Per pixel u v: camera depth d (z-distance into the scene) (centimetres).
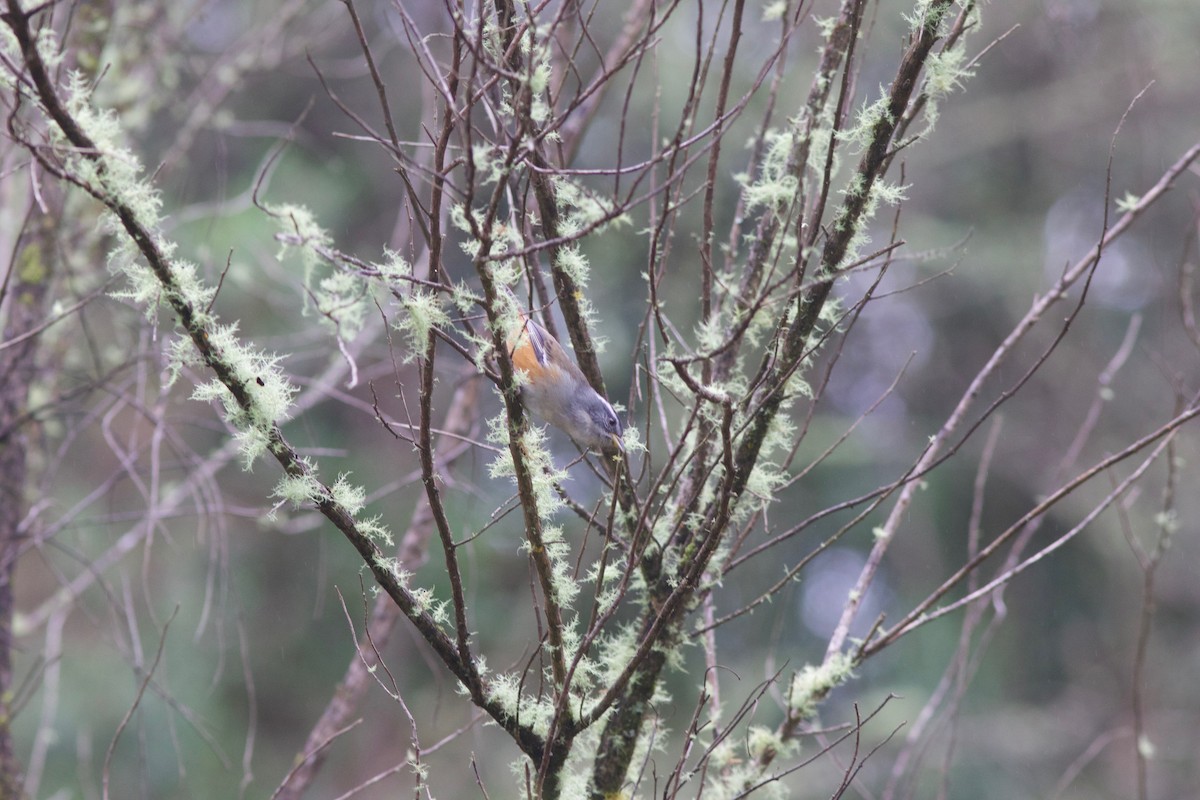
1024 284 2153
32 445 983
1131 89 1980
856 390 2259
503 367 525
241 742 1702
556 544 567
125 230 499
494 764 1556
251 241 1350
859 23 541
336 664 1802
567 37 827
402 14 498
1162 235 2106
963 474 2208
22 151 909
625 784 650
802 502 2088
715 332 639
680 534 628
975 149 2206
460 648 548
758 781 641
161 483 1191
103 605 1538
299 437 1691
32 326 903
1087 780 1964
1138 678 800
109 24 961
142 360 850
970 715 2038
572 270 615
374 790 1631
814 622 1962
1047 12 1991
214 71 1122
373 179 1928
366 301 613
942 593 623
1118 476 2088
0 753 876
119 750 1580
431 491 513
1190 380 2108
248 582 1738
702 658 1731
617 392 1748
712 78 1562
